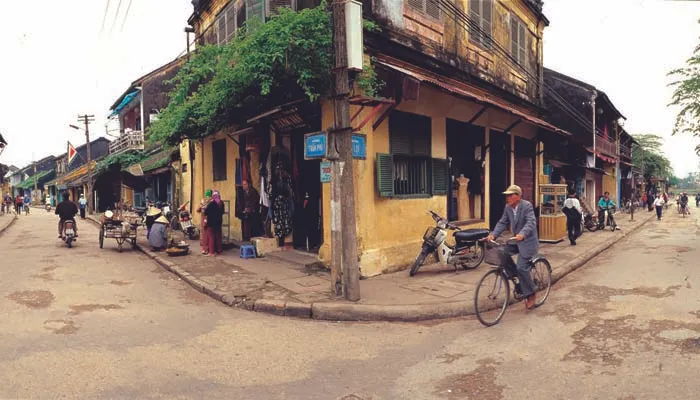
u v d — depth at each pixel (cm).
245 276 866
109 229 1311
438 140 1053
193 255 1107
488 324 611
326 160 736
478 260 956
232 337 564
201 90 1047
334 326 618
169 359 487
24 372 441
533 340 545
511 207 663
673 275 898
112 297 742
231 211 1327
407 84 759
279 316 664
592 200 2852
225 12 1236
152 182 2469
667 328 567
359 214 841
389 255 901
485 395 401
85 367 457
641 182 4650
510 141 1450
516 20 1486
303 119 923
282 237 1086
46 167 7581
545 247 1277
